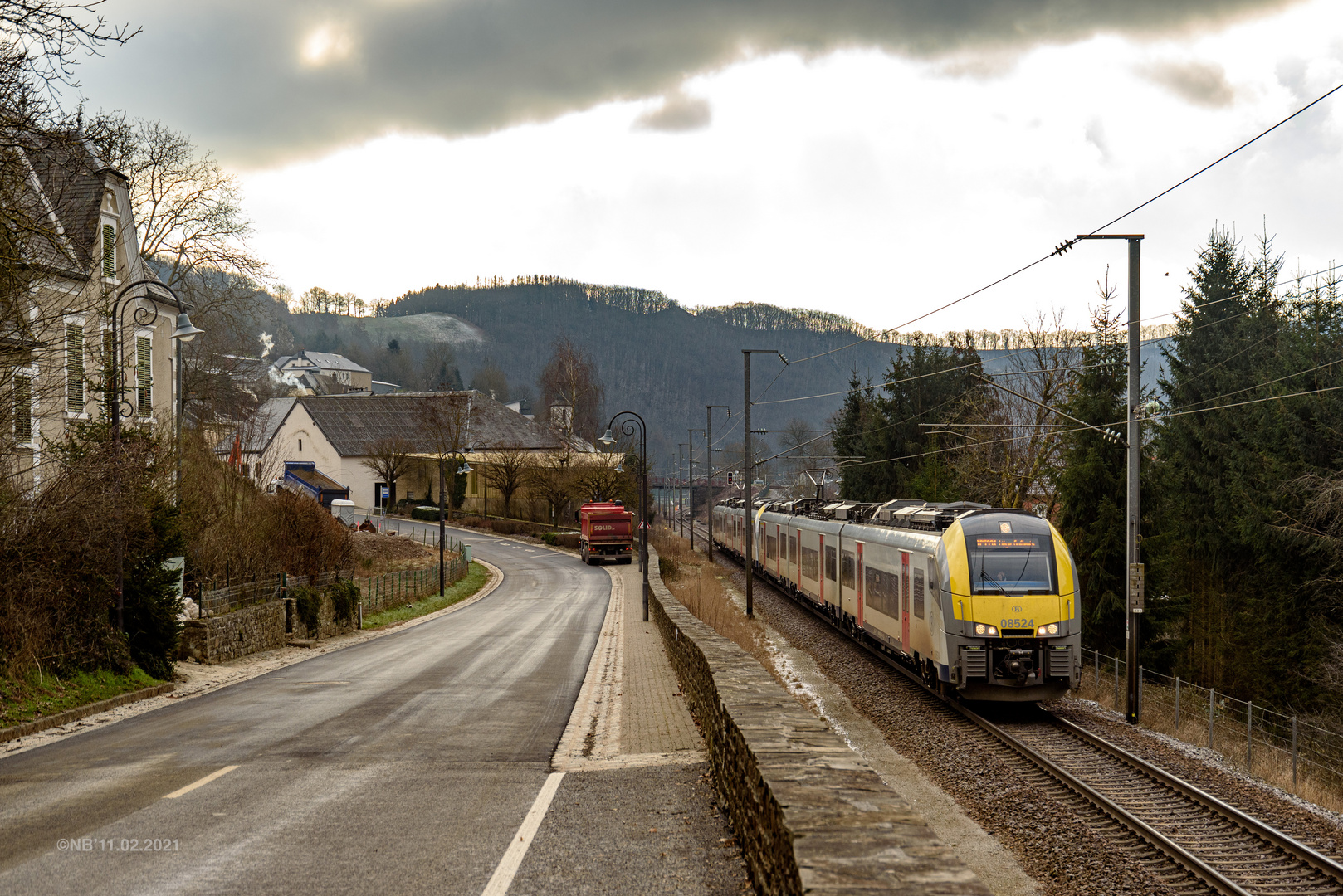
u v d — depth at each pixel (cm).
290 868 756
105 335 2336
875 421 6388
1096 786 1378
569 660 2425
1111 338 3772
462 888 708
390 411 9375
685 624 2088
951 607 1912
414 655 2617
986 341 6750
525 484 8606
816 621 3531
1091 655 3250
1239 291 4512
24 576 1688
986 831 1187
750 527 3712
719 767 1002
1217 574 3847
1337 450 3294
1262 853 1112
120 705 1755
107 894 698
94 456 1891
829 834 539
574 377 8850
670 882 719
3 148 1384
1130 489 2041
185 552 2703
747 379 3816
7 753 1307
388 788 1038
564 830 866
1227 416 3984
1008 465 4316
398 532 7731
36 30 1233
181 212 4144
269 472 6250
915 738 1709
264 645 2736
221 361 5909
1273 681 3288
